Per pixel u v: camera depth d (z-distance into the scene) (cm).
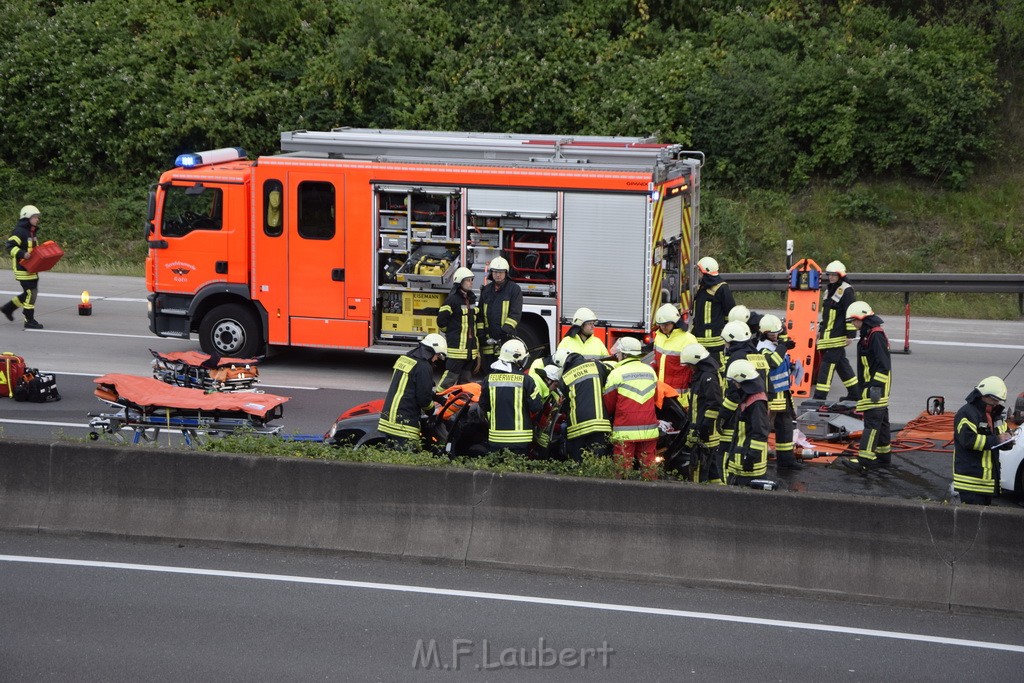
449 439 3259
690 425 3309
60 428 3988
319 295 4928
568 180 4566
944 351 5506
